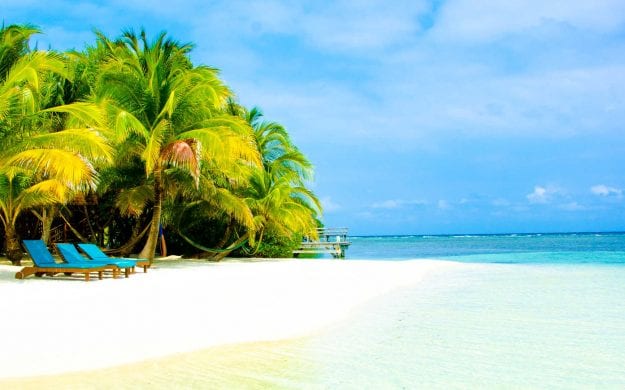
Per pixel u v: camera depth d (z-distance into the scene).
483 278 16.52
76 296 10.27
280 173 24.66
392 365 5.90
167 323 7.87
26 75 13.07
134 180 20.61
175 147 16.80
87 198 22.20
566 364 5.93
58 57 16.02
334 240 33.66
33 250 13.44
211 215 23.33
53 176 15.66
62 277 14.07
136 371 5.56
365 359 6.16
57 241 23.55
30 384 5.05
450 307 10.16
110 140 16.78
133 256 24.20
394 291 12.91
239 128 18.39
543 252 41.84
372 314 9.30
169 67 19.05
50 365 5.65
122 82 17.66
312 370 5.69
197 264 20.62
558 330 7.87
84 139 13.69
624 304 10.62
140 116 18.11
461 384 5.20
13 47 14.13
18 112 14.27
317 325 8.14
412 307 10.20
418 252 50.88
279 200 22.47
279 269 18.45
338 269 18.95
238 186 23.09
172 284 12.77
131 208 19.00
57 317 8.02
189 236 25.30
